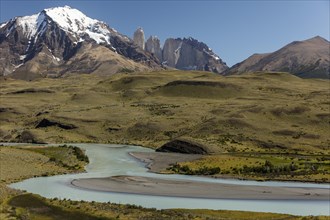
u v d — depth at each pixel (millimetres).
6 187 87188
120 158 156500
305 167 121875
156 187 94250
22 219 59906
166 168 127188
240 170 117562
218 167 118750
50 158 133125
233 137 197625
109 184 97750
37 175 108500
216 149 166375
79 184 97125
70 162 136125
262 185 98750
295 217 65312
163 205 75625
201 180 105812
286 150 172250
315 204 78438
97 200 79375
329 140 188375
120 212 66438
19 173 107250
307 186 98125
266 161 123375
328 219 63469
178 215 65188
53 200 75500
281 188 94688
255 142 188000
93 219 62406
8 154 126500
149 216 63844
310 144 181875
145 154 166875
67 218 62781
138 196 83875
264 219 64000
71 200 77750
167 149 176625
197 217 64125
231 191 90188
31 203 72125
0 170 106312
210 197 83625
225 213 68000
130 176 111938
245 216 66125
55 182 99750
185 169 120938
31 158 127688
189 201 79562
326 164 127562
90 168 129875
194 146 168875
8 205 69812
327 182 103062
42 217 63125
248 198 83062
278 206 76438
